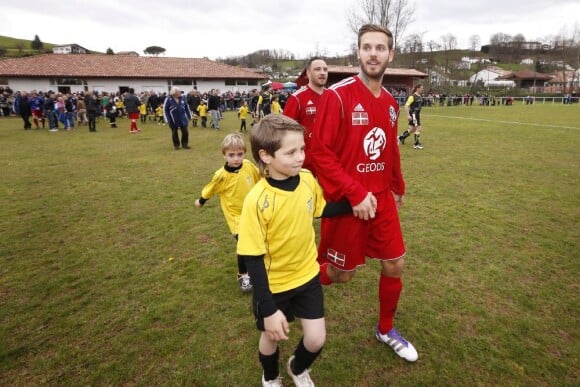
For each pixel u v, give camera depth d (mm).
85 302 3031
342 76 37344
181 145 11688
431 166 7914
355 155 2158
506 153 9359
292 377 2119
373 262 3688
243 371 2293
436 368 2295
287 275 1887
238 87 42688
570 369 2266
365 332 2637
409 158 8828
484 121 19109
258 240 1719
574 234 4215
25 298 3094
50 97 16406
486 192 5910
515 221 4637
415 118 10094
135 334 2633
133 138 13617
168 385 2193
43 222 4848
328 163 2037
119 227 4672
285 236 1801
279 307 1907
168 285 3287
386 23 28344
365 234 2266
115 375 2268
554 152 9383
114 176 7441
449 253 3801
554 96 50906
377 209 2254
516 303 2932
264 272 1700
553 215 4820
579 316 2758
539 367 2285
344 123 2119
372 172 2229
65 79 34969
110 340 2576
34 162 8906
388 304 2402
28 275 3465
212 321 2771
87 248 4059
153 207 5465
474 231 4348
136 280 3377
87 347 2512
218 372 2285
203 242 4211
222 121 21766
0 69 33062
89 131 16125
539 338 2533
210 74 40938
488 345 2479
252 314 2855
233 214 3314
